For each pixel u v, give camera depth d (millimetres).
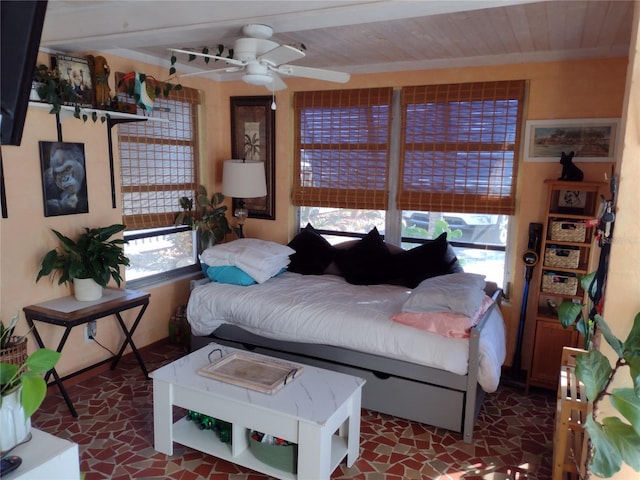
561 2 2438
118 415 3166
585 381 1802
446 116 3953
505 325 3861
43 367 1268
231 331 3736
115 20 2742
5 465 1217
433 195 4082
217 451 2609
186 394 2613
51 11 2838
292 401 2400
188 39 2799
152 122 4109
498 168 3838
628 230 1815
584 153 3531
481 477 2609
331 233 4668
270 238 4852
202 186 4551
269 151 4695
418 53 3652
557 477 2359
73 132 3387
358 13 2213
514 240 3885
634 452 1693
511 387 3689
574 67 3488
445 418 2992
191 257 4758
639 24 1718
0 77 945
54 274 3338
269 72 2801
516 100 3699
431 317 2990
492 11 2617
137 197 4027
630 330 1857
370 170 4309
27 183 3123
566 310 2717
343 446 2674
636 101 1763
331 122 4414
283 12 2303
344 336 3184
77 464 1367
